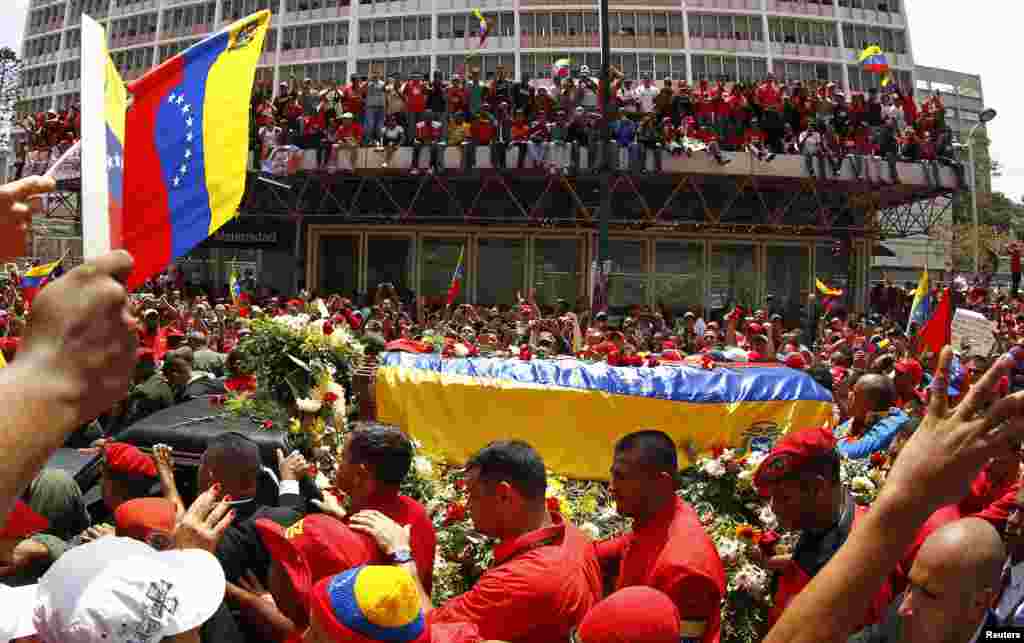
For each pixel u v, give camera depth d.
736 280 26.16
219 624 2.82
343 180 25.28
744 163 22.48
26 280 9.84
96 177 1.39
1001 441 1.38
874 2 51.66
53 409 0.88
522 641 2.87
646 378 5.35
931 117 23.86
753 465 4.68
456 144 22.91
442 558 4.36
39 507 3.69
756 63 50.25
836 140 22.81
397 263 26.41
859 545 1.45
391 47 52.44
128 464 3.75
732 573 4.29
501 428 5.25
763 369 5.72
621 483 3.41
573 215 25.41
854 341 14.34
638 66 49.72
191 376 6.58
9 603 1.80
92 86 1.42
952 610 2.02
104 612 1.69
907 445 1.46
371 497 3.34
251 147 24.11
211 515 2.64
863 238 26.31
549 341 8.57
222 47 3.16
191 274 29.70
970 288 24.59
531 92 23.38
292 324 5.38
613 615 2.26
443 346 6.07
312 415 4.86
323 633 1.88
